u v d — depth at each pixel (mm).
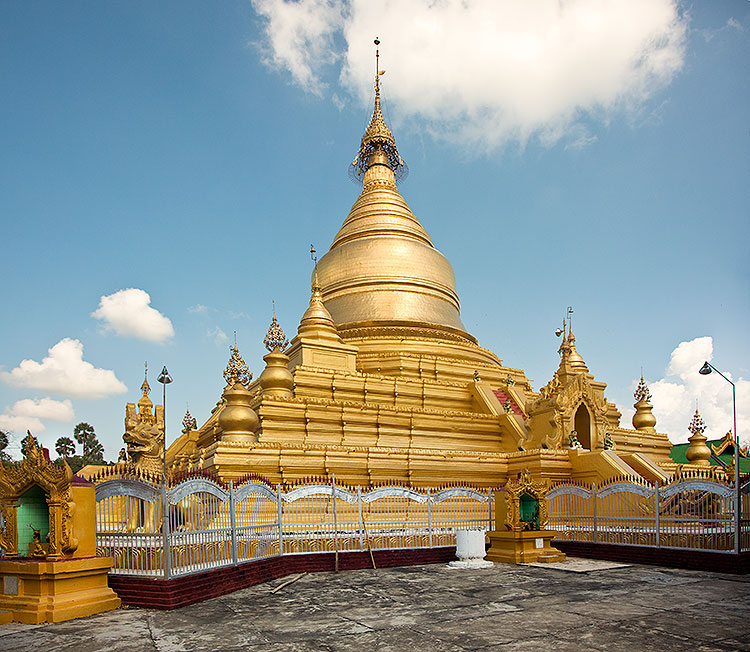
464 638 12344
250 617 14445
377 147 54750
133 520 18828
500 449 37438
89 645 12172
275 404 31844
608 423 38062
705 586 18328
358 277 45812
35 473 15594
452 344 42344
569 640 12141
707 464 40062
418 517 28609
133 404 30188
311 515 26750
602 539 26031
